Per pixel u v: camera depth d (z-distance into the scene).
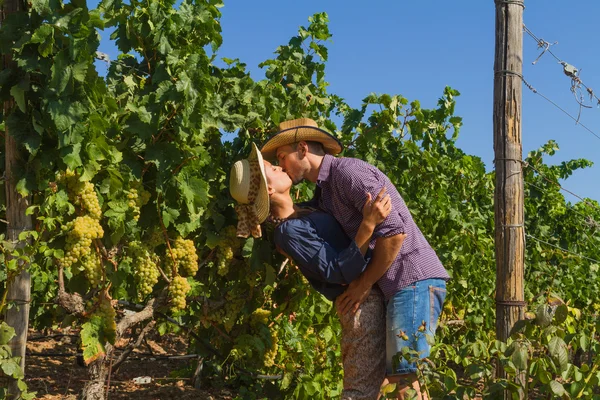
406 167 5.68
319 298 5.10
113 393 6.53
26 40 2.94
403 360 3.18
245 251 4.35
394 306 3.24
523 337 3.00
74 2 3.09
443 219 7.06
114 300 4.10
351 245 3.16
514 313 4.59
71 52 2.99
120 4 3.89
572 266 9.74
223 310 4.75
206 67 3.97
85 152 3.26
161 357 6.77
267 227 4.42
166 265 4.10
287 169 3.63
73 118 3.06
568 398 2.86
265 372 5.71
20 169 3.17
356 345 3.36
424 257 3.30
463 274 7.74
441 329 7.80
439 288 3.33
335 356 5.38
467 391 2.83
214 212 4.37
